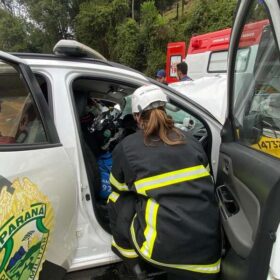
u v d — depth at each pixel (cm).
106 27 2545
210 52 645
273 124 147
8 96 172
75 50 207
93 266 204
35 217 164
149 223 165
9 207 153
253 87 176
